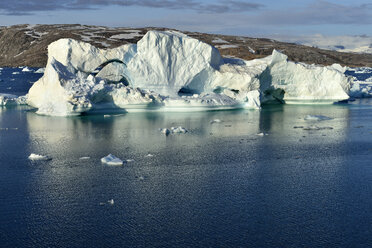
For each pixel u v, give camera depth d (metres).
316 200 21.28
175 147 31.28
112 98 45.56
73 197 21.39
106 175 24.73
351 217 19.34
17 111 48.88
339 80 55.41
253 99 50.94
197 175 24.84
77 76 46.66
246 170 25.89
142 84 48.22
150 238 17.34
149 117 44.19
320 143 33.00
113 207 20.20
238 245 16.86
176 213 19.62
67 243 16.94
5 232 17.81
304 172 25.61
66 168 26.00
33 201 20.86
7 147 31.06
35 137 34.31
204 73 49.97
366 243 17.06
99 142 32.59
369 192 22.33
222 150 30.56
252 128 39.06
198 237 17.44
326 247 16.77
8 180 23.81
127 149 30.55
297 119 44.56
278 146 31.91
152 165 26.73
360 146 32.00
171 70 48.66
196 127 39.06
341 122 42.84
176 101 47.16
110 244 16.88
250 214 19.59
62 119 42.59
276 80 55.03
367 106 56.34
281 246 16.81
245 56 159.62
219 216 19.34
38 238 17.31
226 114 47.22
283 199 21.36
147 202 20.83
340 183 23.70
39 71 135.12
